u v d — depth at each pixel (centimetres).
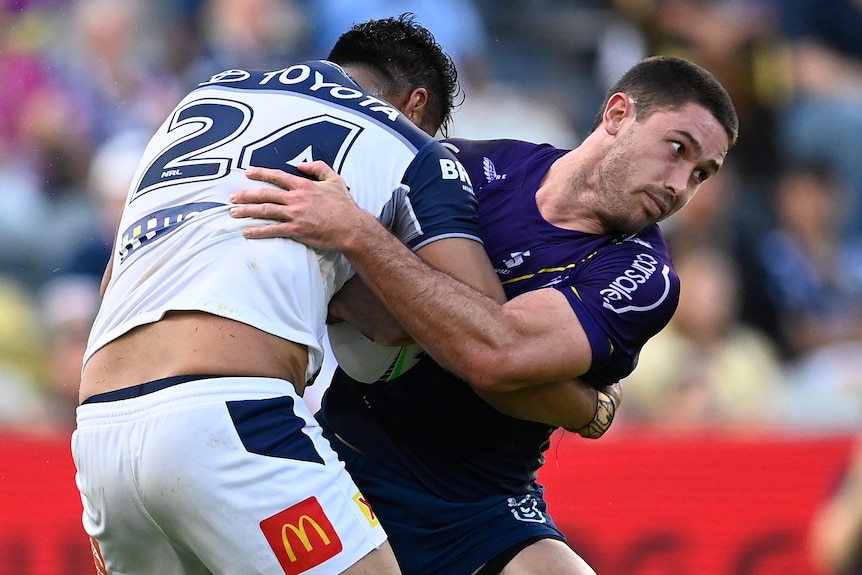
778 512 1725
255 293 938
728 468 1725
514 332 995
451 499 1154
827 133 2880
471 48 2830
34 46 2545
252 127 1005
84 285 2177
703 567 1703
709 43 2881
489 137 2708
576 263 1116
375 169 1003
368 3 2728
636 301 1059
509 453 1162
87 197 2373
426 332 985
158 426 912
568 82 2980
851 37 3086
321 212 957
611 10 3073
